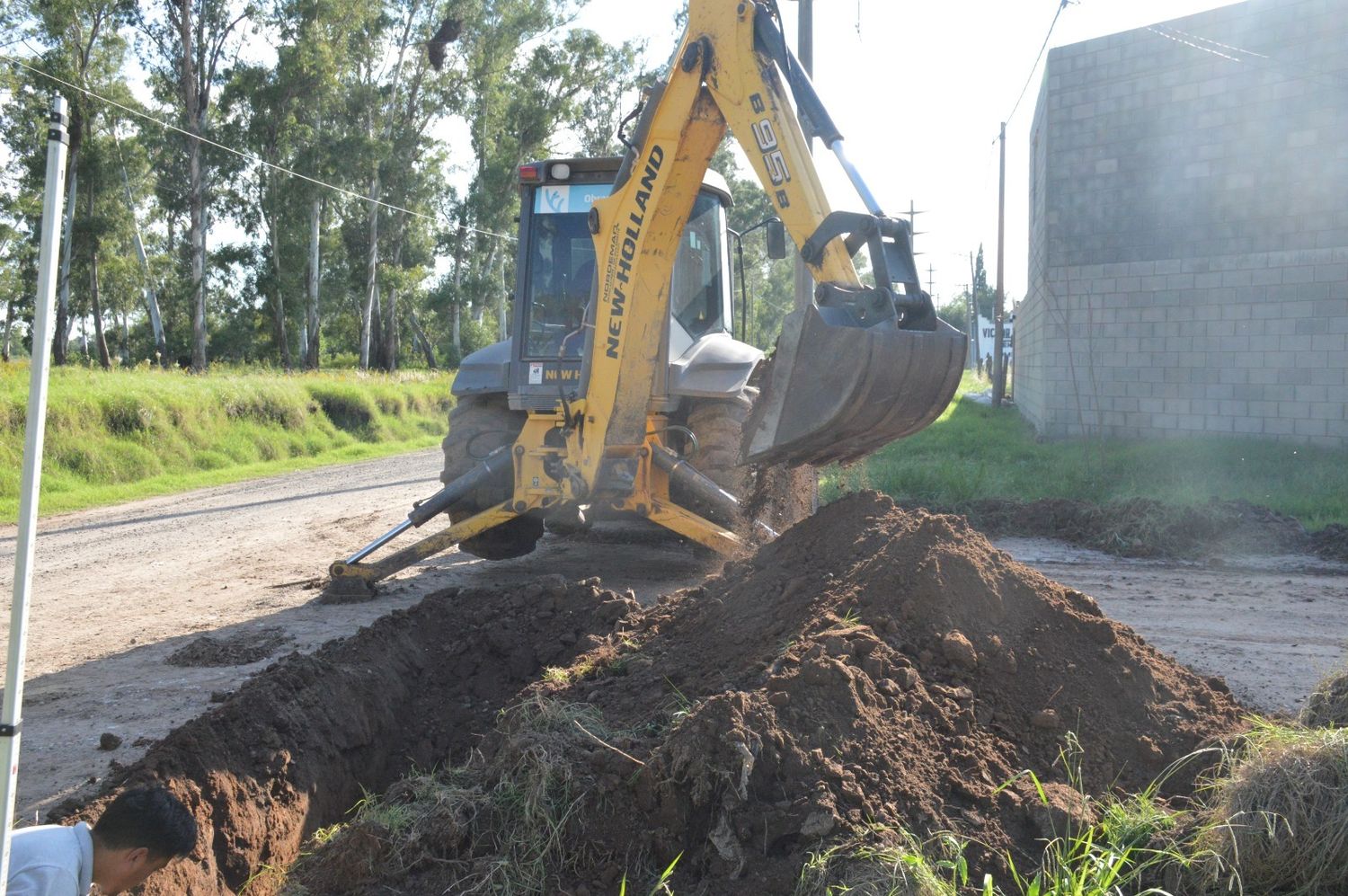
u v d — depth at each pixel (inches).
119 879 107.4
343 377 1248.8
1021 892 118.1
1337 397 525.0
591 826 132.2
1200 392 577.0
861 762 129.3
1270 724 143.9
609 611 213.8
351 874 134.5
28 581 90.5
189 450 788.0
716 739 128.7
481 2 1625.2
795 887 116.5
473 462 327.3
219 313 2161.7
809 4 442.3
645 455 286.4
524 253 319.9
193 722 153.9
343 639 206.5
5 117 1315.2
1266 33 568.4
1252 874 120.8
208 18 1428.4
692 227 331.3
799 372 186.4
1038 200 740.7
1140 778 141.3
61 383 773.3
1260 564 321.4
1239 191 584.4
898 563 164.2
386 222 1649.9
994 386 1141.1
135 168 1533.0
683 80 226.2
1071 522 378.3
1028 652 156.5
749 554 267.1
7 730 89.4
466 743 187.8
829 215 193.9
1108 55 629.0
